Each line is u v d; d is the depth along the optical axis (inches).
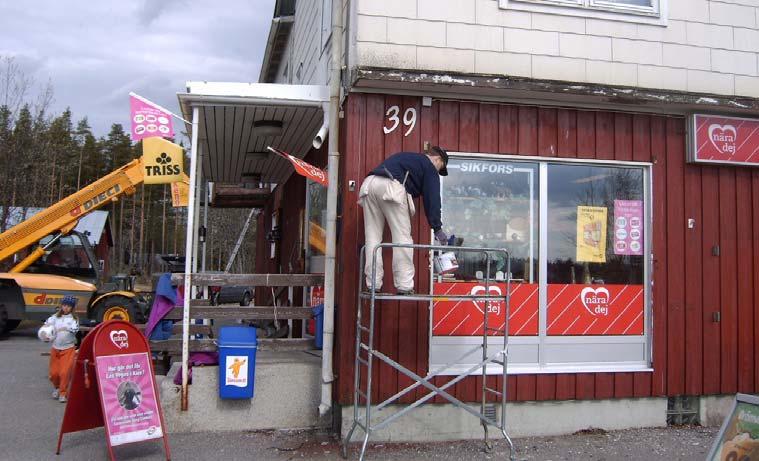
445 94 245.4
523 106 253.8
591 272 258.4
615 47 261.4
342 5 253.0
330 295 238.7
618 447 234.1
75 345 297.0
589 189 261.6
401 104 243.1
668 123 268.2
